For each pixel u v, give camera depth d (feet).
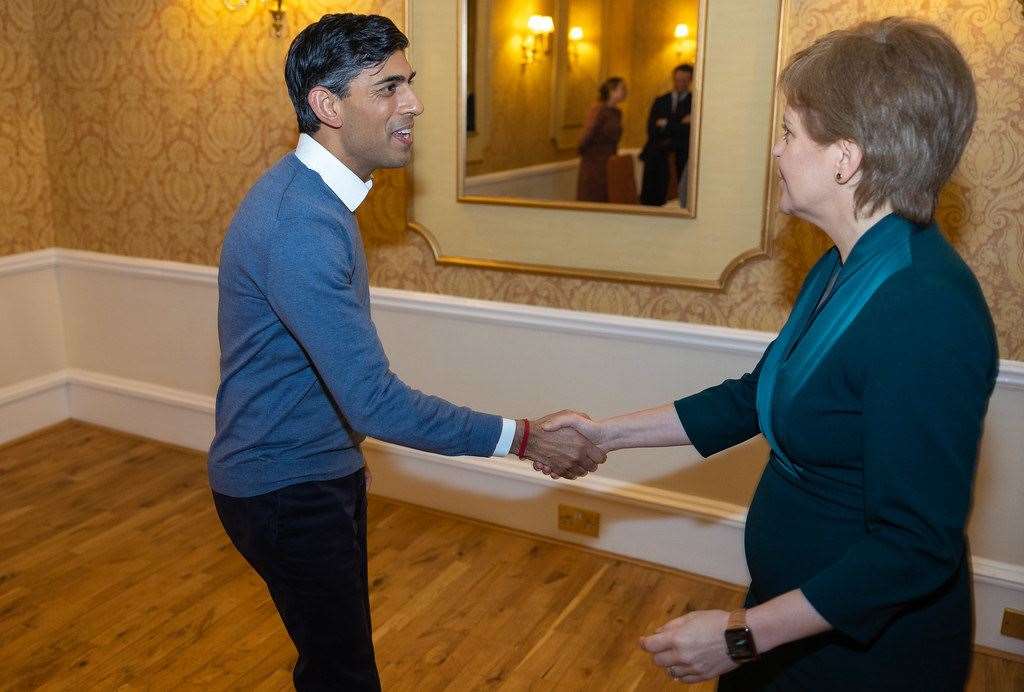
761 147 8.93
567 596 10.03
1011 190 8.10
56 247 13.99
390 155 6.01
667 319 9.89
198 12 11.70
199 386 13.38
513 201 10.25
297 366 6.00
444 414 5.93
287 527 6.16
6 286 13.43
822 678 4.42
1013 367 8.38
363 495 6.91
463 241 10.78
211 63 11.82
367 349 5.65
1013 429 8.61
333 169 5.95
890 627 4.23
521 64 9.77
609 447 6.04
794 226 9.02
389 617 9.61
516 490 11.20
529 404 10.87
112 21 12.38
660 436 5.85
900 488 3.79
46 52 13.05
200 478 12.82
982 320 3.92
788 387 4.36
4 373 13.66
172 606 9.75
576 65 9.49
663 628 4.21
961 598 4.28
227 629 9.38
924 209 4.11
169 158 12.56
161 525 11.48
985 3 7.81
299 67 5.77
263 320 5.88
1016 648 9.08
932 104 3.96
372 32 5.73
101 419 14.37
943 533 3.75
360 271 6.15
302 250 5.58
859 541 3.97
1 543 10.94
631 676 8.75
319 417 6.15
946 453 3.76
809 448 4.31
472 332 10.97
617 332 10.07
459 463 11.44
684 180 9.34
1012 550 8.89
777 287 9.27
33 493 12.23
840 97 4.06
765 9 8.57
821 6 8.37
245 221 5.80
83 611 9.62
